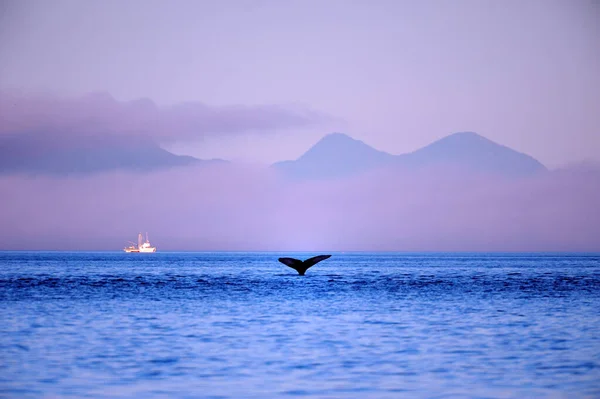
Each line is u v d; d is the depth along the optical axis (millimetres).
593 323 167375
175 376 105250
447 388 98562
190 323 165875
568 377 105375
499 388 98562
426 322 169125
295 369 110438
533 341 138500
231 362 115750
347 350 127188
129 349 127812
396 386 99438
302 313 188750
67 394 94562
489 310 198000
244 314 186250
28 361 116312
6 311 192750
